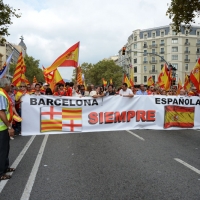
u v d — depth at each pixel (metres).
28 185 4.10
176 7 13.33
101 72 93.69
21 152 6.14
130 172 4.66
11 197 3.67
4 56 92.12
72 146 6.68
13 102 7.41
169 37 94.75
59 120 8.42
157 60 98.50
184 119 9.48
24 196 3.70
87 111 8.66
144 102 9.20
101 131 8.80
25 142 7.25
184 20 13.46
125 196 3.67
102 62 94.12
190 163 5.21
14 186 4.07
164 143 7.03
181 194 3.73
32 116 8.20
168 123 9.35
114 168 4.89
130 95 9.02
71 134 8.34
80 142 7.16
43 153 6.02
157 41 98.44
